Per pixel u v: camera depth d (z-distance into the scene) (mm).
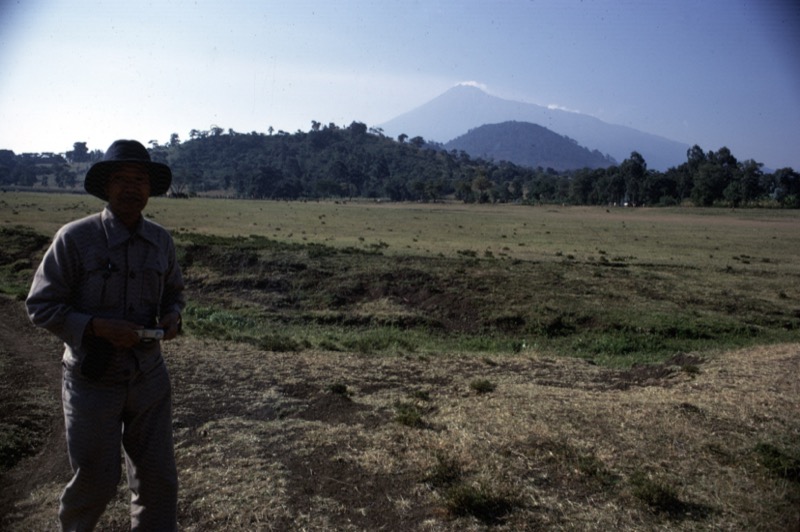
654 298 20531
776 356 10227
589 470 4879
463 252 29000
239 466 4906
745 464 5113
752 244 43188
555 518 4203
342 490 4539
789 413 6441
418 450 5289
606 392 7969
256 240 27094
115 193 3229
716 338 16750
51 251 3104
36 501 4387
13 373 7730
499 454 5211
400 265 22781
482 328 17484
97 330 3008
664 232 53625
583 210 103375
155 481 3348
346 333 16688
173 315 3455
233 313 18000
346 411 6664
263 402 6828
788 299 21297
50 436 5711
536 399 7176
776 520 4254
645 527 4125
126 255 3207
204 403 6672
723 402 6879
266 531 3939
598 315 18016
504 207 113188
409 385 8266
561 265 25375
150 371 3248
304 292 20219
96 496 3150
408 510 4262
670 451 5375
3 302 13930
